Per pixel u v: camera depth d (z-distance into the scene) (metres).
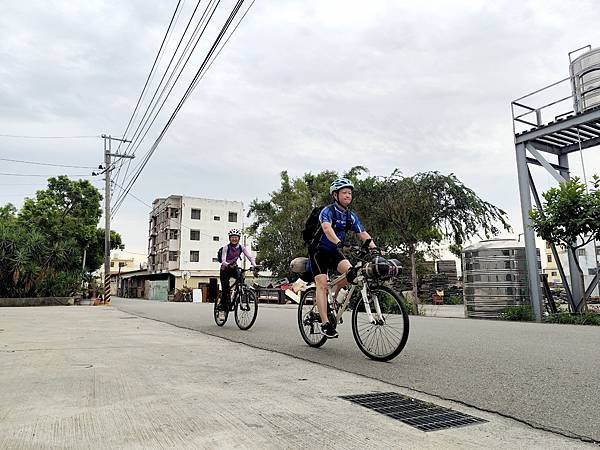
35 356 4.43
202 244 50.62
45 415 2.51
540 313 10.41
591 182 9.34
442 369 3.83
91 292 34.28
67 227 31.86
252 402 2.79
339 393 3.06
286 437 2.21
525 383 3.33
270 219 33.81
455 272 29.98
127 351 4.78
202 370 3.77
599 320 8.88
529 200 11.23
